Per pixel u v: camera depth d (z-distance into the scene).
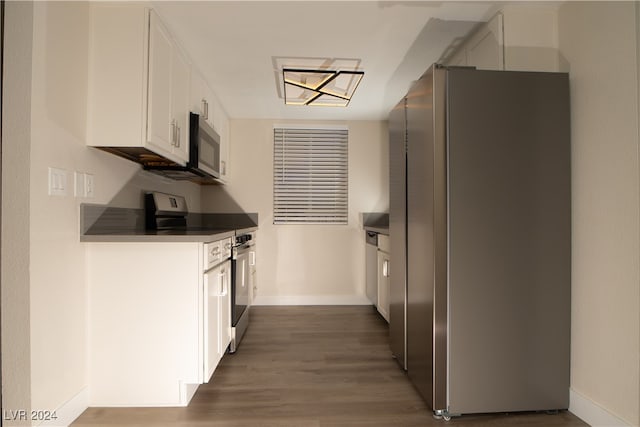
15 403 1.47
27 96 1.46
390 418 1.78
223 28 2.17
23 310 1.47
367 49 2.44
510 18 1.97
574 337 1.79
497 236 1.76
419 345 1.95
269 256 4.07
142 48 1.89
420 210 1.93
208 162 2.84
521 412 1.83
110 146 1.89
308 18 2.07
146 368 1.87
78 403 1.77
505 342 1.77
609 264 1.60
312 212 4.13
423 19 2.08
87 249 1.86
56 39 1.63
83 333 1.83
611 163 1.60
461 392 1.75
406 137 2.17
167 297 1.87
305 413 1.82
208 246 1.93
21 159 1.46
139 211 2.51
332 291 4.10
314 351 2.63
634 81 1.50
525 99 1.78
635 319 1.50
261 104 3.55
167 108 2.15
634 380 1.50
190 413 1.81
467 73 1.76
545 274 1.79
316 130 4.16
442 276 1.74
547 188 1.79
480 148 1.76
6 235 1.45
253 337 2.94
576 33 1.82
